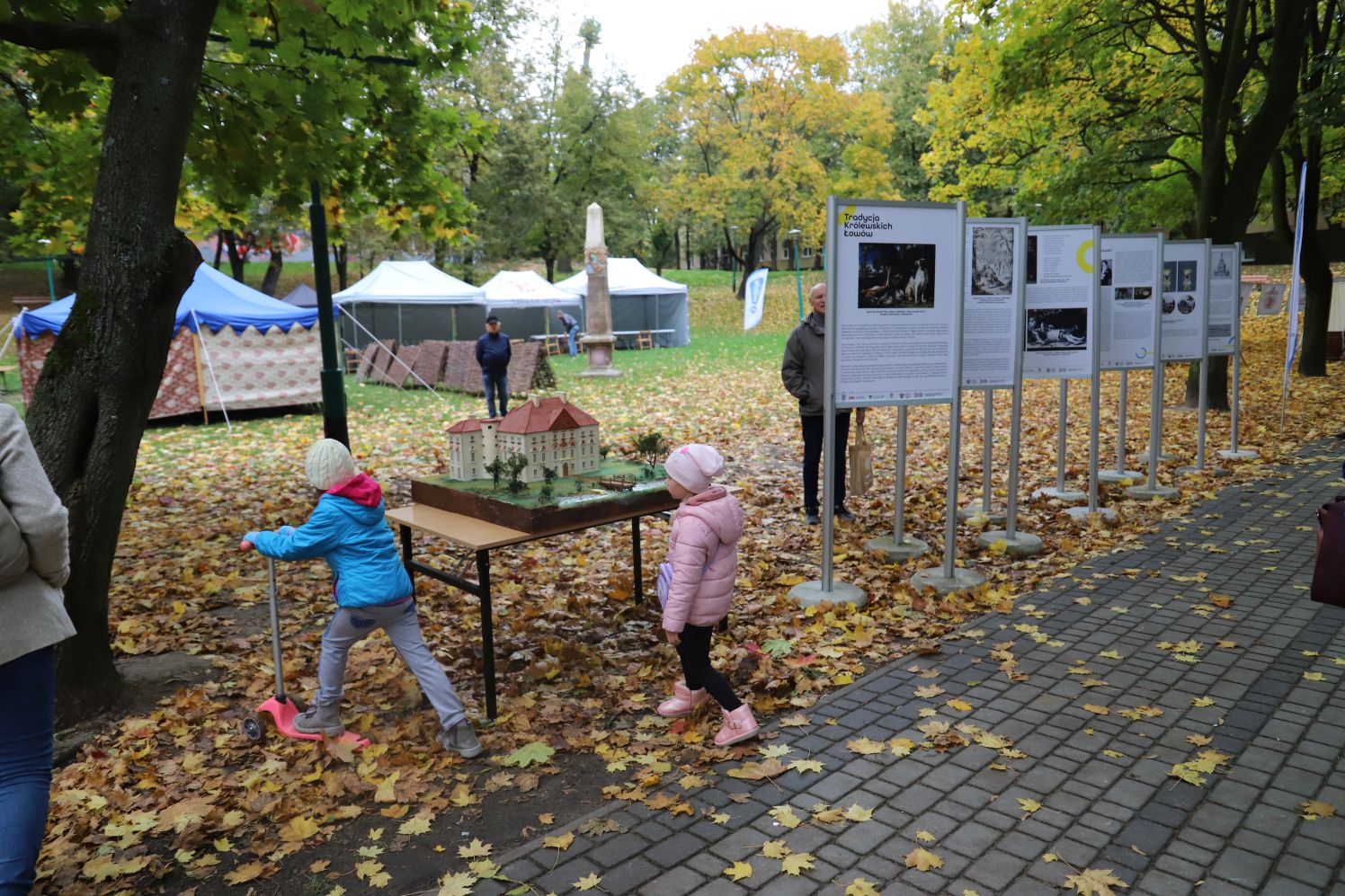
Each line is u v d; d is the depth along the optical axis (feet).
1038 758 12.39
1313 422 41.16
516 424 16.49
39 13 18.26
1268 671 15.10
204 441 44.96
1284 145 52.21
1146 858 10.02
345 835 11.19
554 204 138.00
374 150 29.53
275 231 111.75
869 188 145.59
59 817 11.66
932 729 13.16
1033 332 25.16
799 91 142.00
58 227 30.22
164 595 20.86
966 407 52.70
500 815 11.47
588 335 78.64
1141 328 28.12
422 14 26.55
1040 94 54.90
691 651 13.24
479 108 124.16
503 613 19.27
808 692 14.84
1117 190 61.26
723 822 10.98
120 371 14.42
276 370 54.49
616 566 22.63
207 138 23.59
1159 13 47.67
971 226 21.74
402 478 35.17
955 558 22.41
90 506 14.32
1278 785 11.50
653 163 178.29
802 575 21.21
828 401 18.52
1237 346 34.17
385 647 17.25
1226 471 31.94
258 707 14.10
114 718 14.46
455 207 31.68
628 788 11.94
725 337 133.59
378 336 94.17
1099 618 17.88
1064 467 29.17
